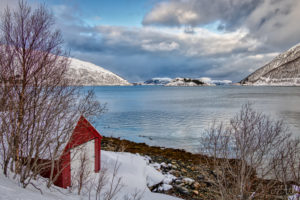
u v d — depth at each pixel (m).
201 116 42.66
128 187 9.82
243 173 5.92
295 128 26.36
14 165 6.61
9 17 5.09
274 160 5.90
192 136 26.95
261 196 5.82
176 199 9.79
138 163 13.59
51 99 5.79
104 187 8.78
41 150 6.34
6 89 5.22
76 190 7.80
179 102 75.44
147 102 76.25
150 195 9.61
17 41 5.19
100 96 110.31
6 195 4.02
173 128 32.19
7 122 5.67
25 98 5.59
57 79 5.80
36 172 6.36
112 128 32.50
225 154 7.01
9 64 5.14
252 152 6.10
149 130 31.17
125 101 80.19
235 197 5.89
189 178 12.52
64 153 6.79
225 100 80.00
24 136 6.14
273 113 42.19
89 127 9.80
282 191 5.77
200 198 10.37
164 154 18.81
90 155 9.94
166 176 12.71
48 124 6.04
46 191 6.02
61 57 5.93
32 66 5.42
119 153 15.27
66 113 6.46
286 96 96.62
